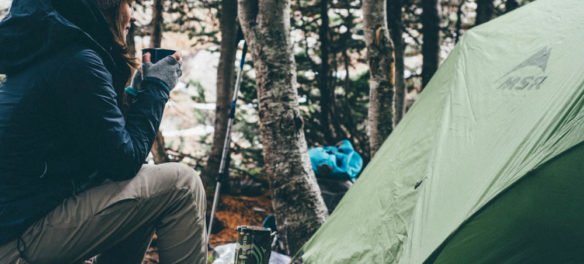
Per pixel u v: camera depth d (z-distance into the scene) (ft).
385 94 19.66
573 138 8.21
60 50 7.91
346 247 11.34
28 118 7.81
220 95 27.58
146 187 8.58
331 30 30.42
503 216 8.35
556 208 8.20
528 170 8.27
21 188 7.83
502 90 10.25
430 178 9.99
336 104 30.30
